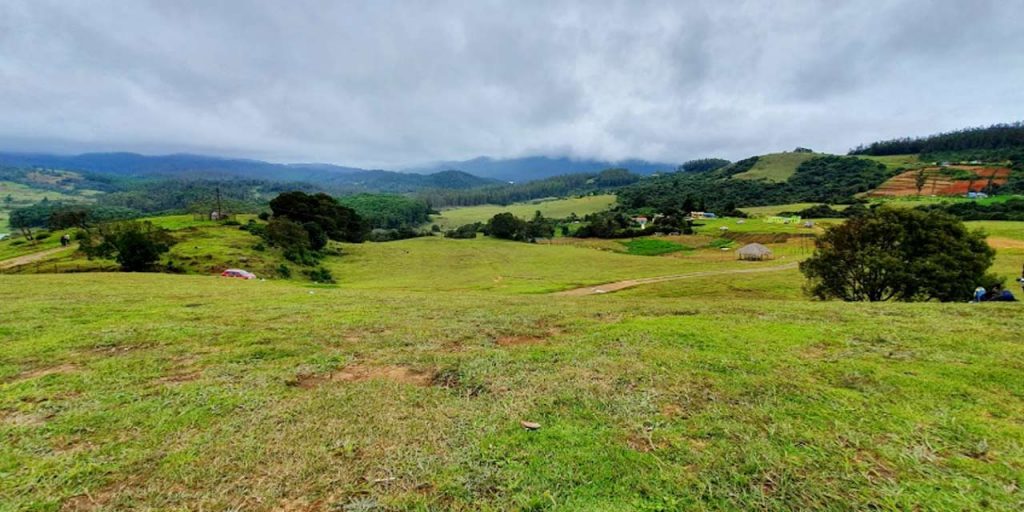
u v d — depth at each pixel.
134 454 3.38
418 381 5.02
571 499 2.84
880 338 6.54
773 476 3.06
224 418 3.98
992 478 3.00
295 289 18.66
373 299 13.18
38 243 60.66
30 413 4.10
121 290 15.82
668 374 5.05
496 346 6.54
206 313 9.48
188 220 72.81
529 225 97.69
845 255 21.08
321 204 73.81
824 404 4.19
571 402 4.30
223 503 2.83
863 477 3.03
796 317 8.42
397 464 3.23
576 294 33.81
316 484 3.01
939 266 18.48
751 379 4.84
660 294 33.72
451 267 57.22
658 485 2.97
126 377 5.08
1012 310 8.98
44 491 2.94
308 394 4.57
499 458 3.31
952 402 4.21
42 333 7.27
